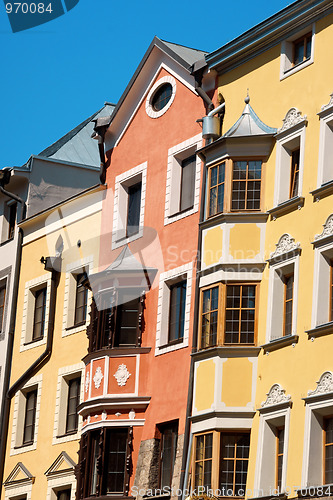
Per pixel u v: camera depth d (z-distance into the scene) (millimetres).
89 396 39438
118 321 39594
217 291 35531
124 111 42781
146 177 41031
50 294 45219
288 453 32344
